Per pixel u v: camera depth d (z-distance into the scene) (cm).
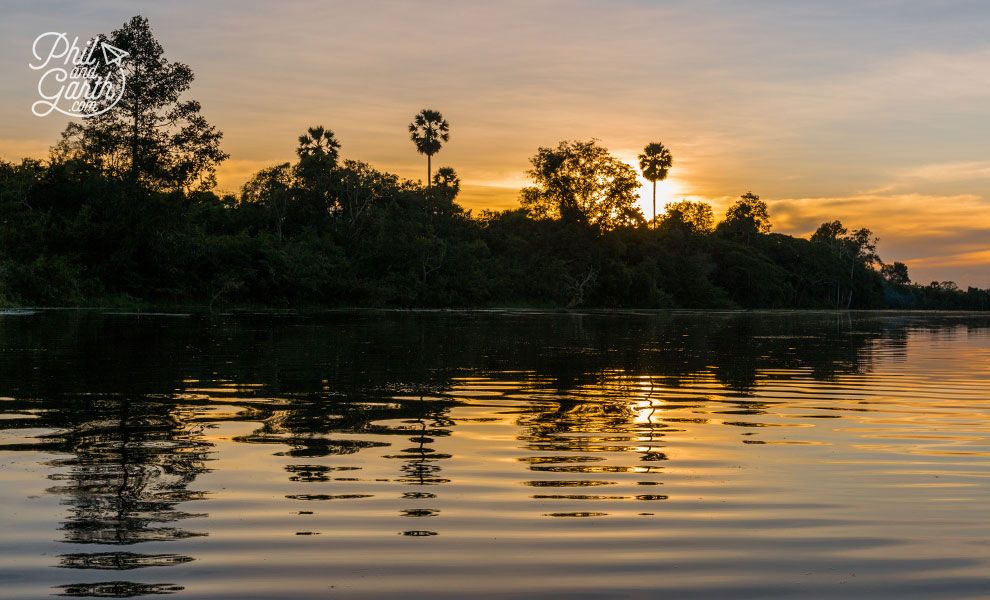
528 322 3709
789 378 1292
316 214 7744
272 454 643
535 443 704
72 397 955
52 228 5566
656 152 11969
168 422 786
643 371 1373
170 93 5828
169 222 5834
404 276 7344
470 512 484
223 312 4453
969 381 1255
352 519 466
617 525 460
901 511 495
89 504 491
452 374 1273
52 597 347
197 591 356
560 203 9581
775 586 369
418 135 9712
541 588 364
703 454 663
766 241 13012
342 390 1053
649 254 10144
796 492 539
